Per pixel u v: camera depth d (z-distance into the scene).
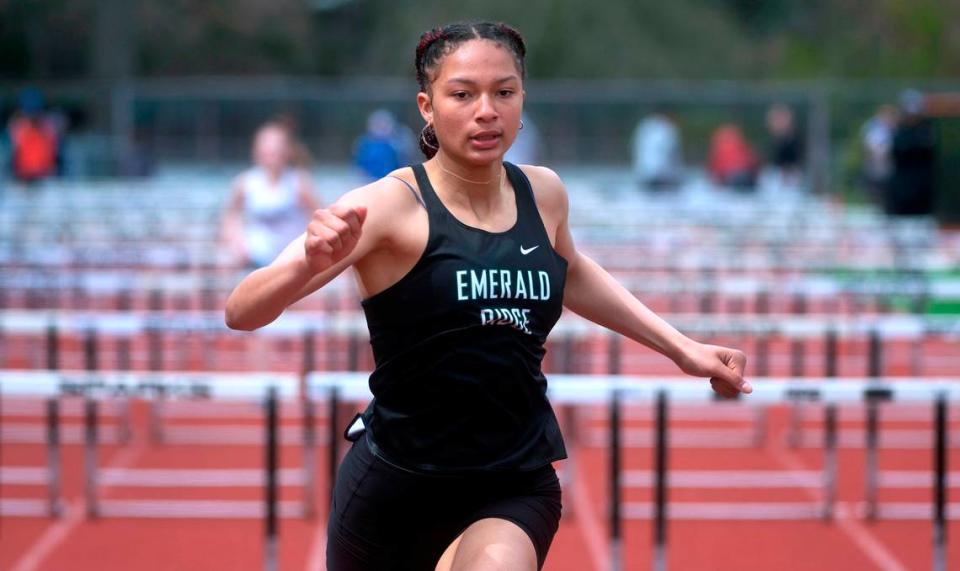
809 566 24.47
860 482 30.38
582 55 168.88
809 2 182.50
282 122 41.69
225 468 31.31
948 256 52.84
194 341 44.62
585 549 25.53
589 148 119.25
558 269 12.73
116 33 143.75
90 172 110.56
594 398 20.33
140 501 28.55
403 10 179.88
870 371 27.92
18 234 57.34
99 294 52.88
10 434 35.00
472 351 12.25
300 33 176.00
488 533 12.18
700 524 27.14
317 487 29.55
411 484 12.51
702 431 35.66
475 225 12.41
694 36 172.50
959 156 77.44
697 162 117.56
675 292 36.78
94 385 20.81
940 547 20.17
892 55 158.25
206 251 51.66
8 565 24.30
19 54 163.88
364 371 34.75
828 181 113.00
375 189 12.23
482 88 12.11
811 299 51.56
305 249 11.08
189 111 119.44
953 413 37.19
